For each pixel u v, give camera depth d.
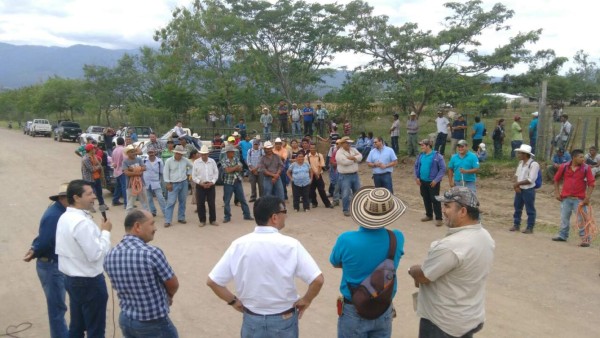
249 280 3.53
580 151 8.84
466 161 10.34
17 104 65.69
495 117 32.97
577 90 42.41
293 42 30.34
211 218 11.30
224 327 6.07
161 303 3.95
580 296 6.70
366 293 3.62
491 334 5.64
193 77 31.34
